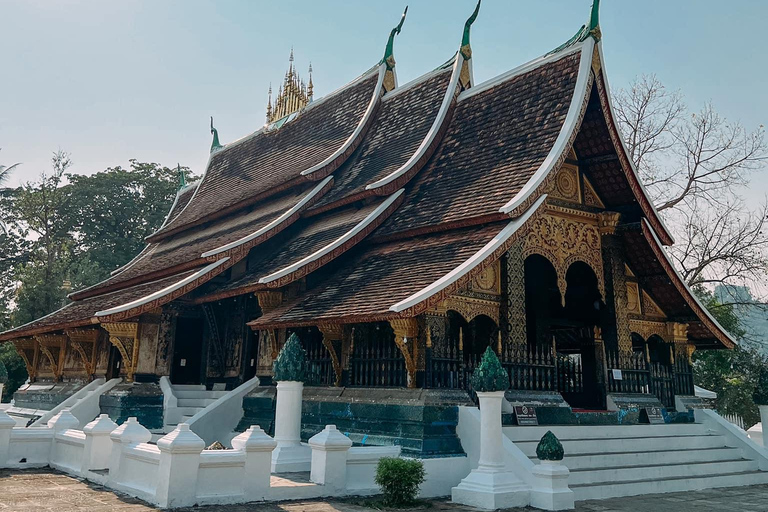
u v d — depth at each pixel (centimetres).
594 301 1492
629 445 1217
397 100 1897
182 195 2827
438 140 1589
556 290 1550
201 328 1678
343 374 1220
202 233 2123
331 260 1356
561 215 1362
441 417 1029
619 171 1381
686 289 1470
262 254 1652
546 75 1418
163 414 1487
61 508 778
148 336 1562
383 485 878
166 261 1933
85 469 1034
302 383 1097
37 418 1805
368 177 1639
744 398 3475
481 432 938
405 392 1066
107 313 1407
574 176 1409
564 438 1147
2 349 3484
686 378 1548
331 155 1800
